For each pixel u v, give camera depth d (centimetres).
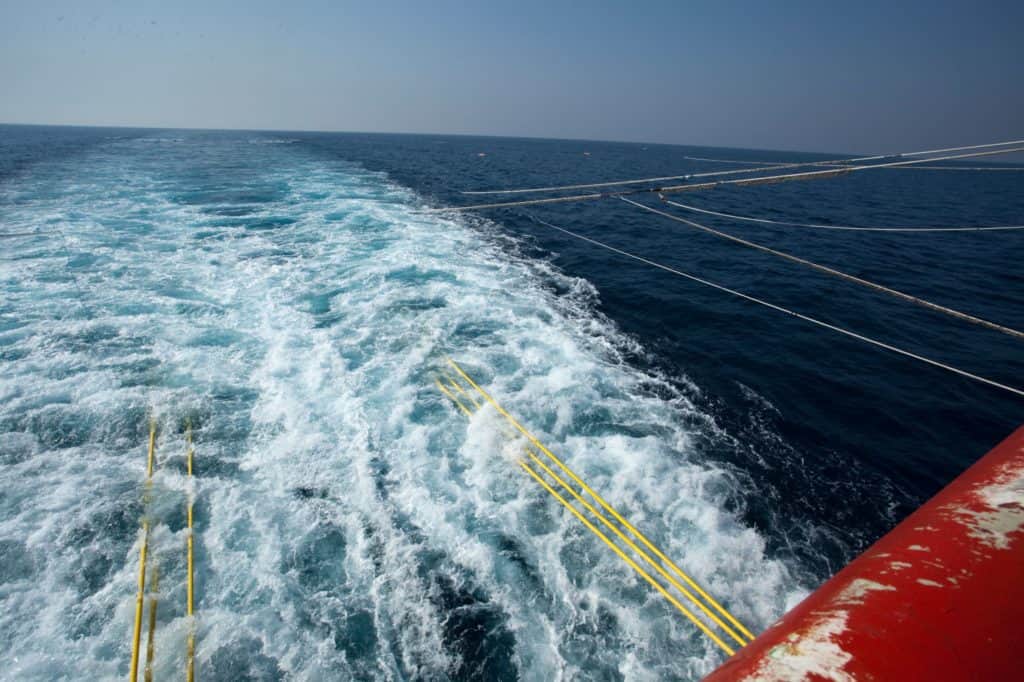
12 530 443
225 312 895
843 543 507
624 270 1327
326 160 3891
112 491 491
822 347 927
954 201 3284
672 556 463
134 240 1282
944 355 918
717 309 1081
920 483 603
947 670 66
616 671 367
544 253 1455
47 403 612
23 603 385
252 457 548
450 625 388
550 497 516
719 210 2441
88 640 364
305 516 475
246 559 429
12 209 1546
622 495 528
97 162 3106
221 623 378
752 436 661
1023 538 90
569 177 3622
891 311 1117
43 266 1046
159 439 566
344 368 734
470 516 486
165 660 353
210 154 4097
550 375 749
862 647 76
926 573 88
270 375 705
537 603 409
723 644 385
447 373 737
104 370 686
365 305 957
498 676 360
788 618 100
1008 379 841
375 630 381
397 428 610
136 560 425
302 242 1358
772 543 494
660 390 749
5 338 750
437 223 1700
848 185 4125
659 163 5750
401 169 3550
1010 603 75
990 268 1495
